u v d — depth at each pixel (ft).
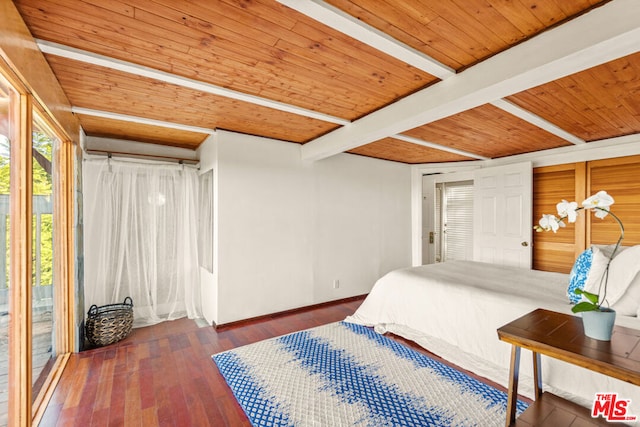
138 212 11.98
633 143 11.21
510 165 14.35
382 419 5.89
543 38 5.13
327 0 4.40
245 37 5.37
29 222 5.24
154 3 4.45
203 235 12.71
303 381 7.23
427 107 7.30
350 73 6.70
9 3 4.20
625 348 4.23
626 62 5.98
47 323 7.65
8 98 5.08
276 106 8.54
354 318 11.23
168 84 7.18
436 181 18.86
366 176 15.44
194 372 7.80
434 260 19.94
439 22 4.90
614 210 11.93
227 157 11.08
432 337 8.83
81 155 9.49
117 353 8.87
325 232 13.80
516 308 7.08
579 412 5.32
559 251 13.51
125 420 5.99
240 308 11.32
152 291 11.96
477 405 6.29
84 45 5.58
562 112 8.87
